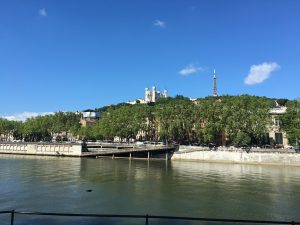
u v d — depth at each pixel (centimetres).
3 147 17862
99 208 4672
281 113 15988
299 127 13488
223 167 11012
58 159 13862
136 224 3894
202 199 5322
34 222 3844
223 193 5841
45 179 7194
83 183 6750
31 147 17175
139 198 5350
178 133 16200
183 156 14312
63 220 3962
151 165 11456
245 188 6397
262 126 14100
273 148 13475
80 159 14138
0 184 6419
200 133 15525
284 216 4353
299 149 12750
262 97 16312
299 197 5553
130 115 18800
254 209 4706
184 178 7812
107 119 19950
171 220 4084
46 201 5022
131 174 8494
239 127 14238
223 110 14912
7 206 4678
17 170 8906
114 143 16738
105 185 6556
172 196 5534
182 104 17288
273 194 5797
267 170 10219
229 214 4434
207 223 3959
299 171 10044
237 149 13062
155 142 17150
